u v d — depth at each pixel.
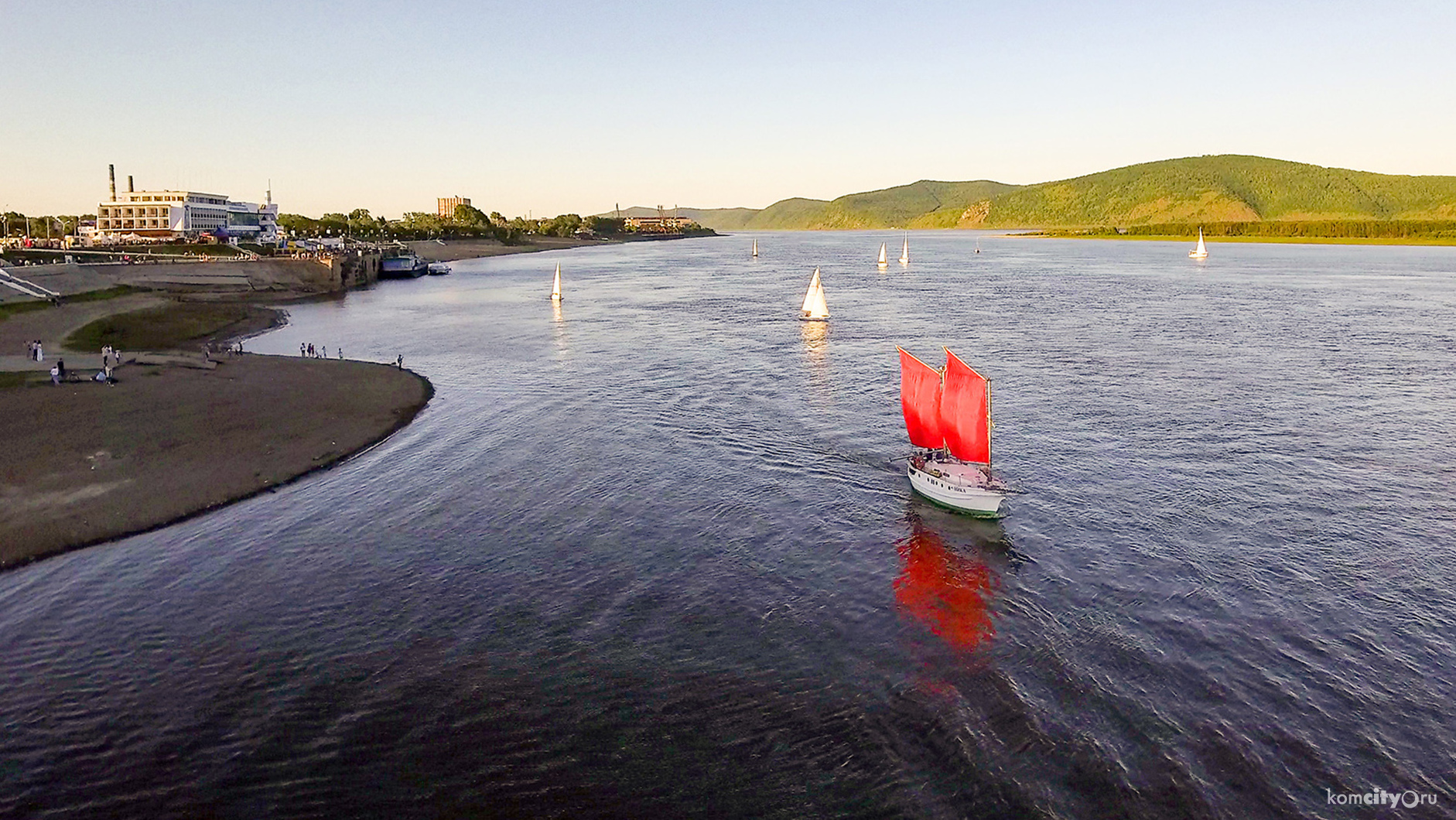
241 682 24.38
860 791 20.36
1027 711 23.25
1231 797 20.16
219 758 21.17
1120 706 23.44
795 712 23.25
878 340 84.88
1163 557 32.59
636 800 20.05
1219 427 50.22
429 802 19.86
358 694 23.89
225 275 128.62
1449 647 26.25
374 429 48.69
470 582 30.55
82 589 29.42
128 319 89.00
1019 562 32.38
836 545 33.97
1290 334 87.44
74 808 19.42
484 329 96.00
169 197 186.12
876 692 24.12
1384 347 79.25
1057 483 40.69
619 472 42.34
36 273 99.50
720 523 36.06
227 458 42.19
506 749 21.69
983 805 19.91
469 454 45.03
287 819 19.28
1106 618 28.14
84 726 22.33
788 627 27.66
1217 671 25.08
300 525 35.16
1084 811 19.70
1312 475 41.50
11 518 34.16
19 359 64.69
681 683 24.53
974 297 131.38
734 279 176.50
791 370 68.75
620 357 75.19
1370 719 22.92
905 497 39.00
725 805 19.91
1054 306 116.50
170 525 34.69
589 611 28.56
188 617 27.88
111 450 42.16
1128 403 56.34
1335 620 27.92
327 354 77.94
